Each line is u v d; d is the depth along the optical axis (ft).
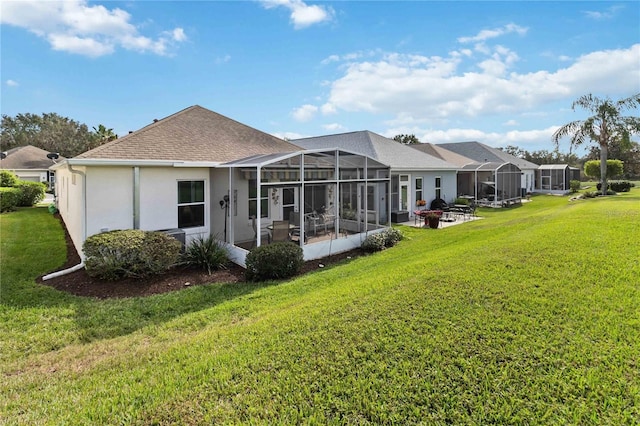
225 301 24.30
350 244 40.78
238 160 38.81
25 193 80.59
